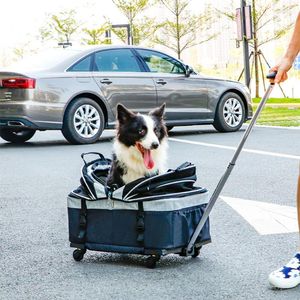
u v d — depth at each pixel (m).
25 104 10.48
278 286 3.45
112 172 4.26
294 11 25.09
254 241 4.48
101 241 3.96
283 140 10.66
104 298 3.40
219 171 7.70
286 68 3.53
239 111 12.81
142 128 4.21
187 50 32.97
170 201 3.76
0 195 6.58
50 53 11.43
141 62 11.66
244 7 18.86
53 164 8.67
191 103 12.07
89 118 11.09
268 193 6.26
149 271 3.84
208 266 3.90
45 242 4.63
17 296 3.48
